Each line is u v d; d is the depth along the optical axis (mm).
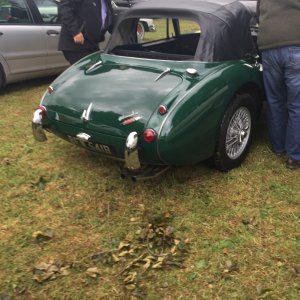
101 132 3574
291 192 3887
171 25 4652
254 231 3381
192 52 4738
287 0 3787
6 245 3281
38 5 6910
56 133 4016
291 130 4094
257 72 4270
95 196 3910
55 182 4145
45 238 3346
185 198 3838
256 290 2807
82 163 4492
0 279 2951
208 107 3625
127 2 10953
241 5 4383
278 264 3029
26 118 5789
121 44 4523
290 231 3371
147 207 3732
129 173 3707
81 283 2902
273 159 4465
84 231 3434
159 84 3652
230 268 2996
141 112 3426
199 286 2859
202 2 4250
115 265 3057
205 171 4250
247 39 4324
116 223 3525
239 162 4309
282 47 3879
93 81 3900
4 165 4480
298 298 2748
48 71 7191
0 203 3818
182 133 3432
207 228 3434
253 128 4418
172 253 3148
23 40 6660
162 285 2865
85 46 5402
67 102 3799
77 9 5234
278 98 4230
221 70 3842
